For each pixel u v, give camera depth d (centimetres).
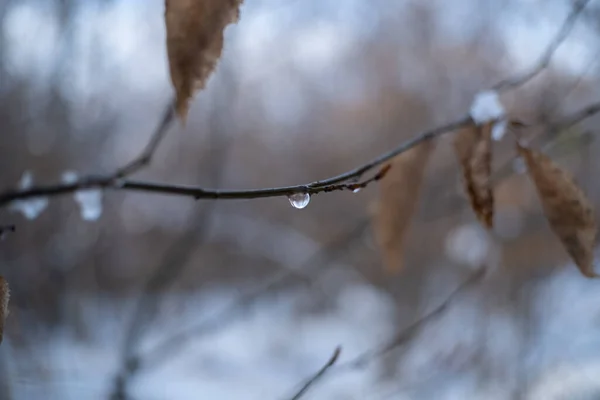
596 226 39
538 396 89
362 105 204
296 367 153
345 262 154
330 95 213
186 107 34
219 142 81
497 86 42
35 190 43
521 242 76
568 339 97
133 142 146
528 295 92
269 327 172
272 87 188
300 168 219
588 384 87
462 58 121
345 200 180
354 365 51
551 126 46
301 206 36
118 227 127
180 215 158
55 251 96
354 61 185
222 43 34
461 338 97
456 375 95
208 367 143
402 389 87
